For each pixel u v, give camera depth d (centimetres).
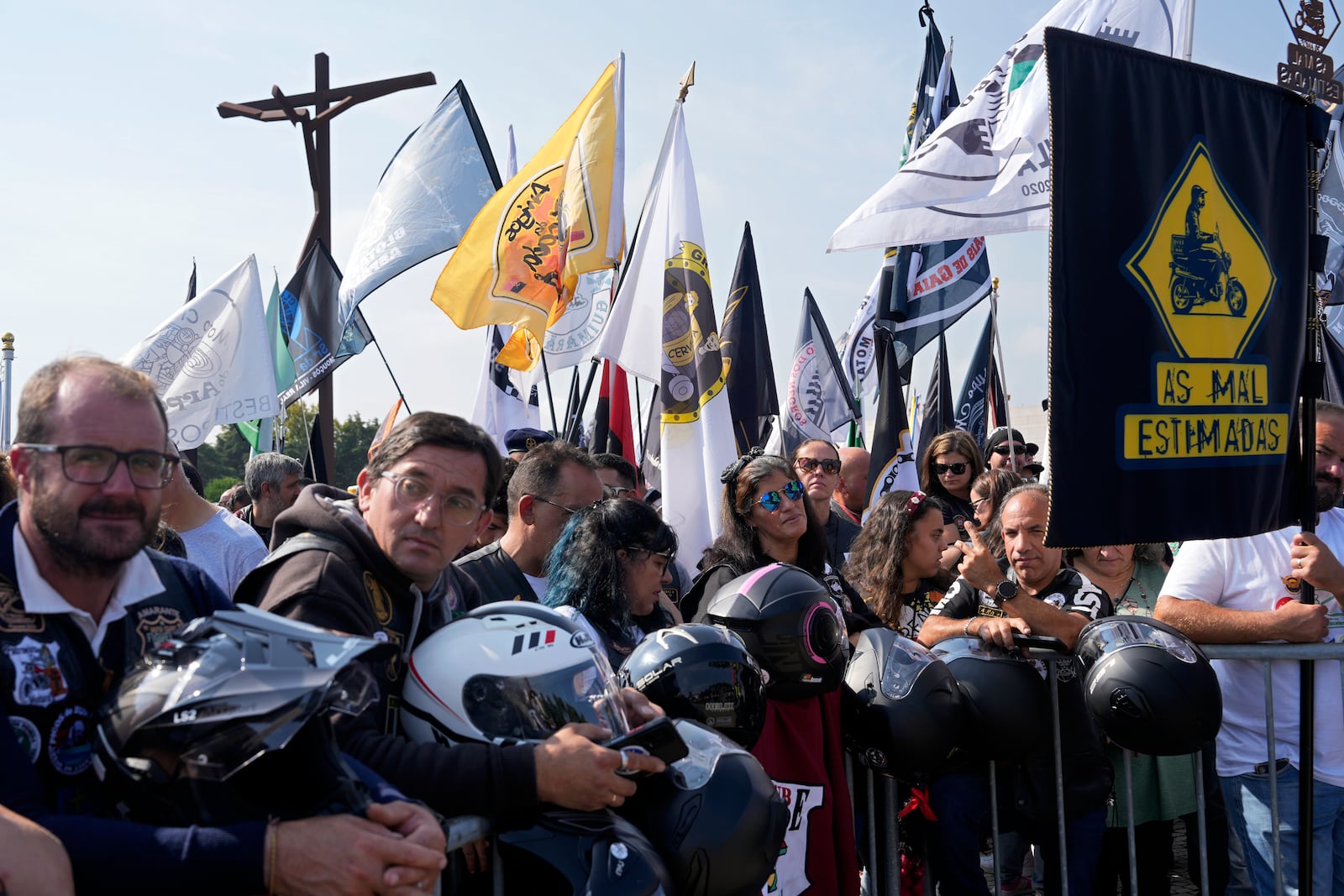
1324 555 368
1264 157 389
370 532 248
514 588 369
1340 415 409
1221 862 446
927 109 920
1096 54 350
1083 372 344
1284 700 388
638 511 339
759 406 748
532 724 229
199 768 182
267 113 1159
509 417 845
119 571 209
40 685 192
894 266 851
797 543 421
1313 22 399
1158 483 357
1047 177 618
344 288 885
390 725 237
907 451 728
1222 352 373
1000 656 373
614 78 703
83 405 193
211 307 720
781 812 260
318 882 181
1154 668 338
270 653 188
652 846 236
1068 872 384
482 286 703
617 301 657
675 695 288
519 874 231
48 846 170
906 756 340
